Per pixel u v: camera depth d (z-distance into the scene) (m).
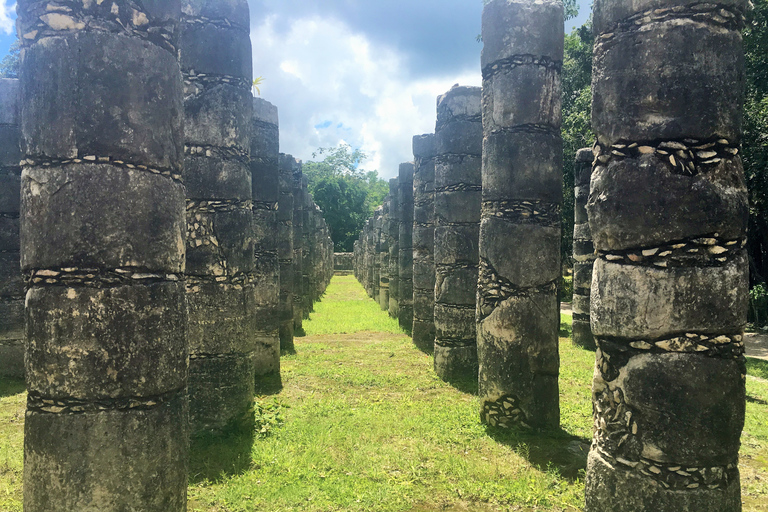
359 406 7.65
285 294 12.48
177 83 3.81
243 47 6.72
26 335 3.33
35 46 3.38
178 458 3.60
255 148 9.84
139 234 3.40
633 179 3.56
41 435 3.24
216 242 6.27
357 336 14.64
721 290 3.39
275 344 9.64
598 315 3.79
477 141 9.47
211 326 6.20
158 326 3.46
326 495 4.78
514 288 6.59
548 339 6.58
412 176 15.74
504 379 6.61
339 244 56.03
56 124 3.30
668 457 3.45
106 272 3.29
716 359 3.41
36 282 3.29
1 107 9.03
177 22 3.84
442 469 5.38
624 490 3.58
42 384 3.24
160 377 3.46
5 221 9.03
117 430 3.28
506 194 6.69
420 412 7.30
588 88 16.31
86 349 3.22
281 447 5.87
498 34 6.78
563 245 19.81
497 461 5.60
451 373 9.31
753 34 12.41
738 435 3.48
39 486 3.23
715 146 3.45
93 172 3.30
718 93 3.43
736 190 3.46
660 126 3.48
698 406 3.40
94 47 3.34
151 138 3.52
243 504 4.57
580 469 5.41
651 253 3.51
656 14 3.51
